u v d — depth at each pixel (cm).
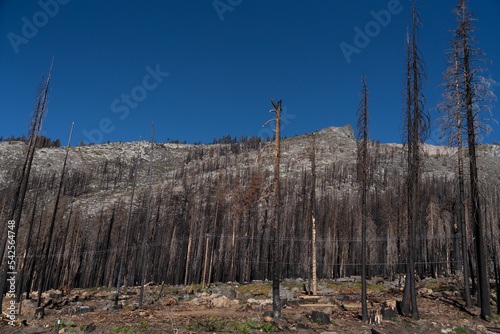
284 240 5756
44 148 19200
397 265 5119
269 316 1811
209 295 3306
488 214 2450
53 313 2234
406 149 2011
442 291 2748
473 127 1925
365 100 1889
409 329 1590
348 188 11931
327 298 2592
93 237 6462
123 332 1577
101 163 19462
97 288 5300
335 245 5866
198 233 5762
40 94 2225
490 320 1720
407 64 1972
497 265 2470
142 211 6588
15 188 2123
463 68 2005
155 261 5916
